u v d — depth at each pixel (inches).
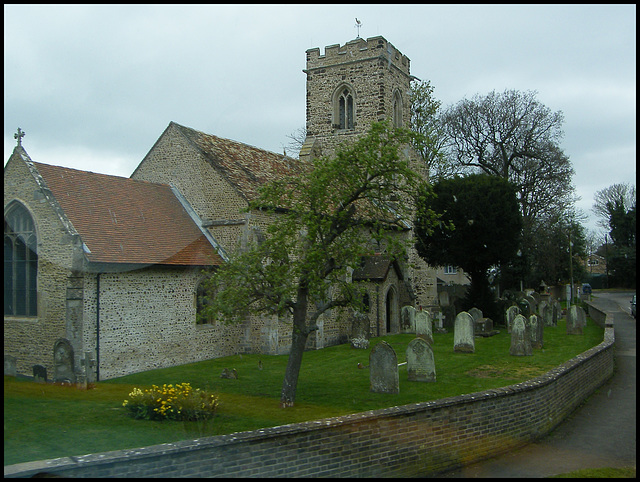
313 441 301.4
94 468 248.1
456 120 1761.8
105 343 661.9
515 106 1705.2
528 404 401.4
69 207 676.7
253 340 868.6
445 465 347.3
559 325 1198.9
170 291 754.8
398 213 560.7
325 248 522.3
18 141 660.7
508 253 1176.2
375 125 515.5
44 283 645.9
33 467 239.6
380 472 321.7
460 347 824.9
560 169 1705.2
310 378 650.2
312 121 1331.2
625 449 379.6
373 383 562.6
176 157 916.6
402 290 1175.6
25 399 510.3
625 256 2139.5
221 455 274.7
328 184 534.9
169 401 434.0
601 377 597.0
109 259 658.8
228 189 856.9
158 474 259.8
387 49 1273.4
